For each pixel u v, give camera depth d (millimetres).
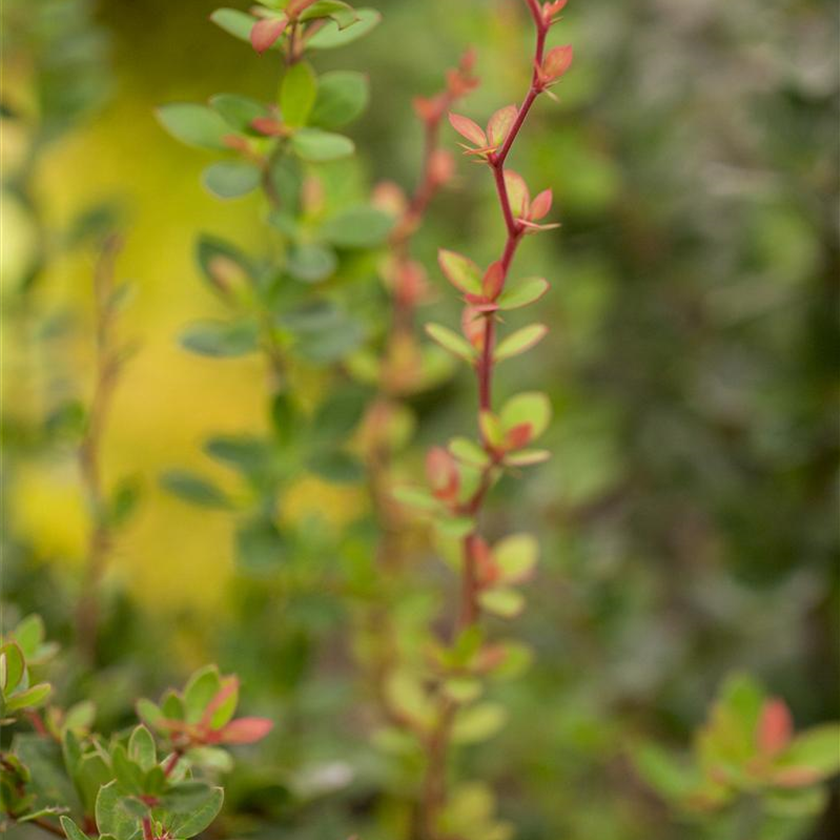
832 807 996
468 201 1351
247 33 742
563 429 1056
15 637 731
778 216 1037
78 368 995
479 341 741
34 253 943
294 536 861
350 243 801
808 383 977
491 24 981
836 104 947
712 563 1146
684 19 1123
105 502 860
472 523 757
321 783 804
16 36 915
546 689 971
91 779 712
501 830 832
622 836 996
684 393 1107
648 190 1066
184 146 1874
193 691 719
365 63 1608
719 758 804
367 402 840
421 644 810
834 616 1055
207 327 817
